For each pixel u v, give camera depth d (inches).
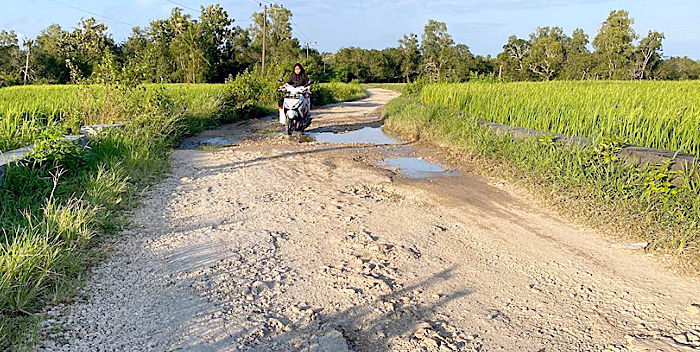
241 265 182.2
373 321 148.5
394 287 169.8
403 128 569.3
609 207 241.8
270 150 431.2
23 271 150.3
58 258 164.4
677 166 247.8
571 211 249.4
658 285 175.0
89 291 157.6
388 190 298.0
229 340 135.8
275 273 176.7
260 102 915.4
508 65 2829.7
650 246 206.2
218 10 2679.6
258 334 139.2
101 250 189.0
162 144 399.5
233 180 311.6
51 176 253.3
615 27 2389.3
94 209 209.8
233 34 2755.9
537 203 271.4
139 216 234.2
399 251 199.8
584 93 527.2
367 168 360.5
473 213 254.5
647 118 336.8
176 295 158.7
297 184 305.7
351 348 135.0
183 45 2269.9
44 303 147.4
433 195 287.4
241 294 160.9
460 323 149.1
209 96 725.9
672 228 209.6
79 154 279.0
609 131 337.1
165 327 140.5
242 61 2679.6
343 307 155.5
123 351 128.3
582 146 297.1
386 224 233.8
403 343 137.8
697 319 152.3
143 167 322.7
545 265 190.9
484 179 327.0
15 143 315.0
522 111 447.2
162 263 182.1
